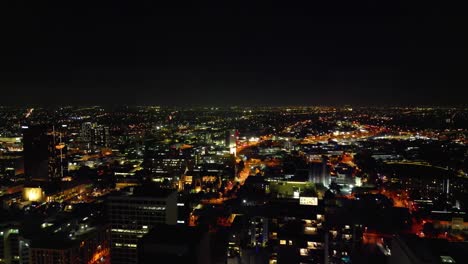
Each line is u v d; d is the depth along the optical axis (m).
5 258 175.00
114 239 172.12
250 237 183.88
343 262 158.88
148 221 168.88
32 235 171.12
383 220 196.75
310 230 182.88
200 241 96.19
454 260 97.12
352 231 182.00
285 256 160.38
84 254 162.75
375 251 165.25
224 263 161.38
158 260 93.31
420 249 102.19
